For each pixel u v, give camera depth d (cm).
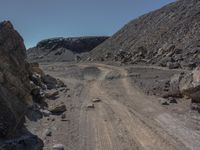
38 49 17350
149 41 8619
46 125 2019
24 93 2120
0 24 2205
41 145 1515
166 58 6247
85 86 4247
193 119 2150
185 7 9331
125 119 2269
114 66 7356
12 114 1526
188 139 1748
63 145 1620
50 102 2802
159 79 4153
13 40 2262
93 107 2727
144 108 2622
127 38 10594
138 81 4322
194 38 6769
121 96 3306
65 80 4894
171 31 8125
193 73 2745
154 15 10794
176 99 2817
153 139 1783
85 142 1739
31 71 3344
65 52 16300
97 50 12112
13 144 1307
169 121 2148
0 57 1908
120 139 1802
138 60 7462
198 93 2542
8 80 1870
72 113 2441
